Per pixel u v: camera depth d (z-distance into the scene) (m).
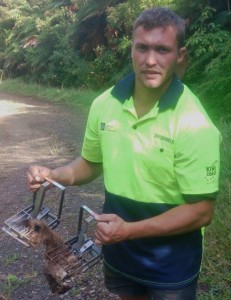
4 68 27.77
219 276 3.25
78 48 21.03
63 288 2.15
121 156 2.01
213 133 1.91
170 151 1.92
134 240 2.05
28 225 2.12
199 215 1.92
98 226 1.90
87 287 3.50
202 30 12.02
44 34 22.34
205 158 1.88
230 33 11.78
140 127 1.96
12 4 28.48
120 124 2.02
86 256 2.24
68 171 2.33
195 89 9.78
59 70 21.09
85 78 19.19
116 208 2.06
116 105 2.04
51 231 2.12
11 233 2.14
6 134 10.63
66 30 21.75
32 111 14.28
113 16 16.80
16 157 8.38
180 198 1.97
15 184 6.66
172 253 2.03
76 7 22.25
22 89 21.61
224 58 10.48
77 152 8.30
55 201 5.39
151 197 1.98
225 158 5.10
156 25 1.89
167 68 1.91
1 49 28.88
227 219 3.75
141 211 2.01
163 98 1.92
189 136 1.88
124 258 2.11
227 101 8.62
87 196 5.48
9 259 4.21
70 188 5.79
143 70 1.91
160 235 1.94
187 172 1.89
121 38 18.02
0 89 23.09
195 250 2.06
